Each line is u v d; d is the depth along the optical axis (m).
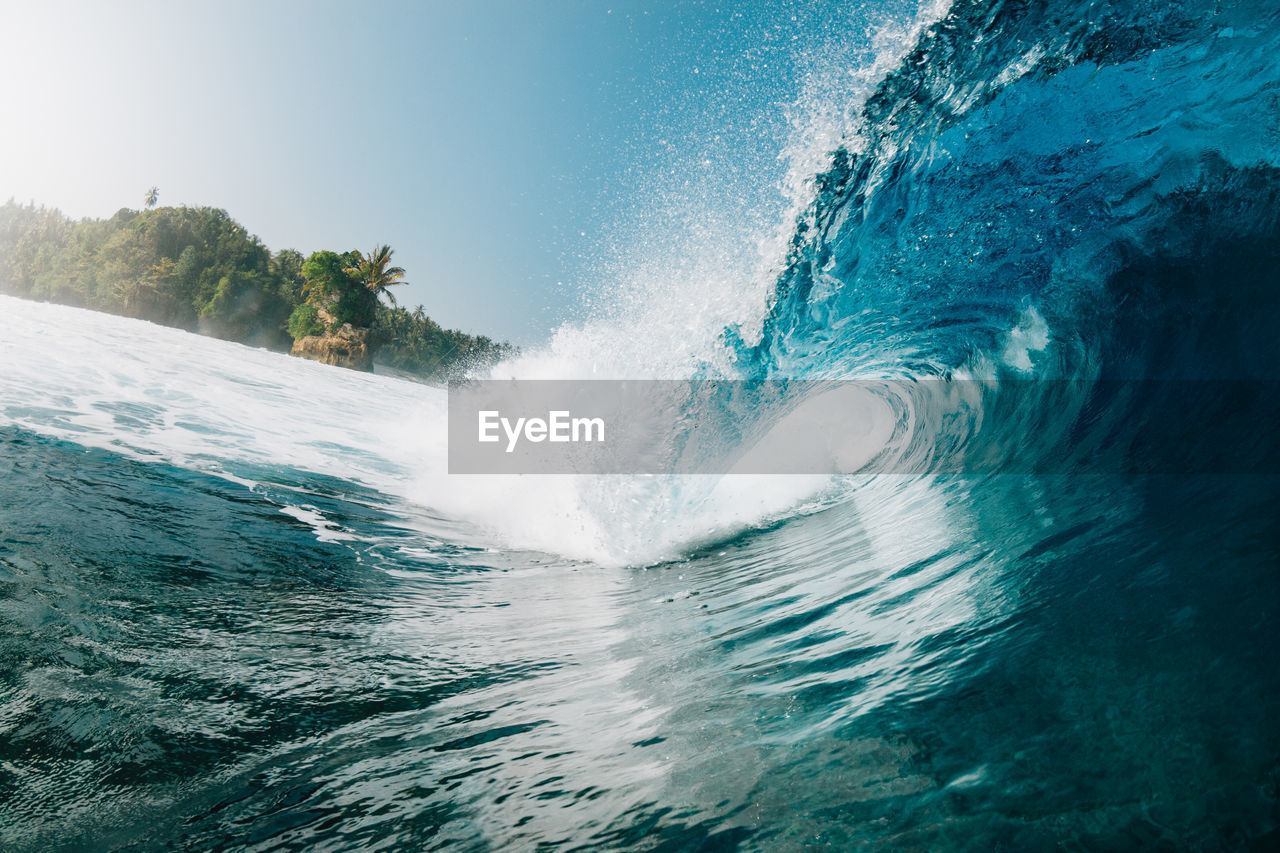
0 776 1.57
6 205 112.19
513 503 5.69
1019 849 0.99
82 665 2.08
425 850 1.30
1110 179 3.37
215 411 7.45
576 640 2.73
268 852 1.34
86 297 66.25
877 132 4.04
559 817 1.34
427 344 79.19
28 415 5.17
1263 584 1.43
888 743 1.36
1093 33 3.09
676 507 5.25
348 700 2.10
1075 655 1.47
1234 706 1.13
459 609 3.21
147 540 3.24
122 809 1.49
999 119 3.56
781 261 4.77
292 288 70.81
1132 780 1.06
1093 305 3.67
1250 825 0.92
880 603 2.34
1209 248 3.00
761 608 2.75
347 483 5.74
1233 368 2.69
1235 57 2.80
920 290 4.37
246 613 2.71
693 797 1.32
